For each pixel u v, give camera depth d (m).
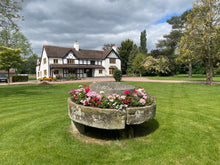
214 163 2.65
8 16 11.31
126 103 3.35
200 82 18.61
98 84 4.38
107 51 37.50
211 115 5.47
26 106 6.83
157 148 3.15
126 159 2.77
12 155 2.87
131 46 46.59
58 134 3.81
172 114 5.62
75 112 3.55
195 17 15.32
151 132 3.99
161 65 35.88
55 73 29.08
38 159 2.75
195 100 8.10
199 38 14.81
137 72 41.31
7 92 11.10
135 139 3.58
